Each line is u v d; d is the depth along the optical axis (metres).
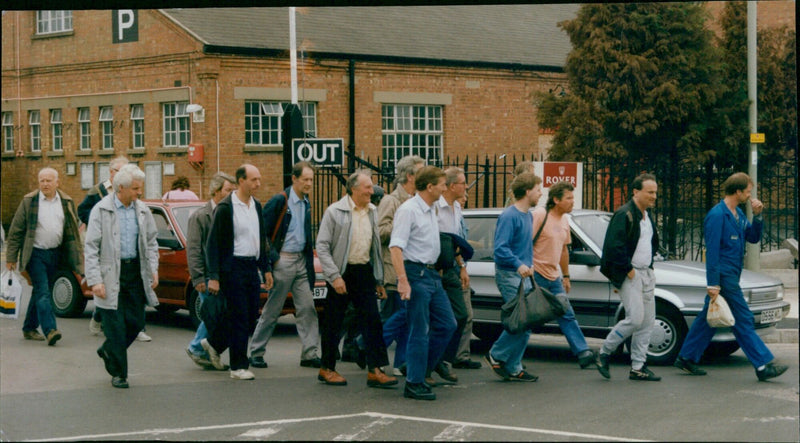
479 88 28.56
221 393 8.46
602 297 10.08
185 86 24.52
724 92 23.22
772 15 30.31
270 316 9.80
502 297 9.69
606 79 22.38
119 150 26.39
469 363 9.93
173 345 11.21
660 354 10.00
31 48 28.59
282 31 25.61
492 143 28.84
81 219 11.43
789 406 7.90
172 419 7.42
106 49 26.53
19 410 7.75
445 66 27.70
